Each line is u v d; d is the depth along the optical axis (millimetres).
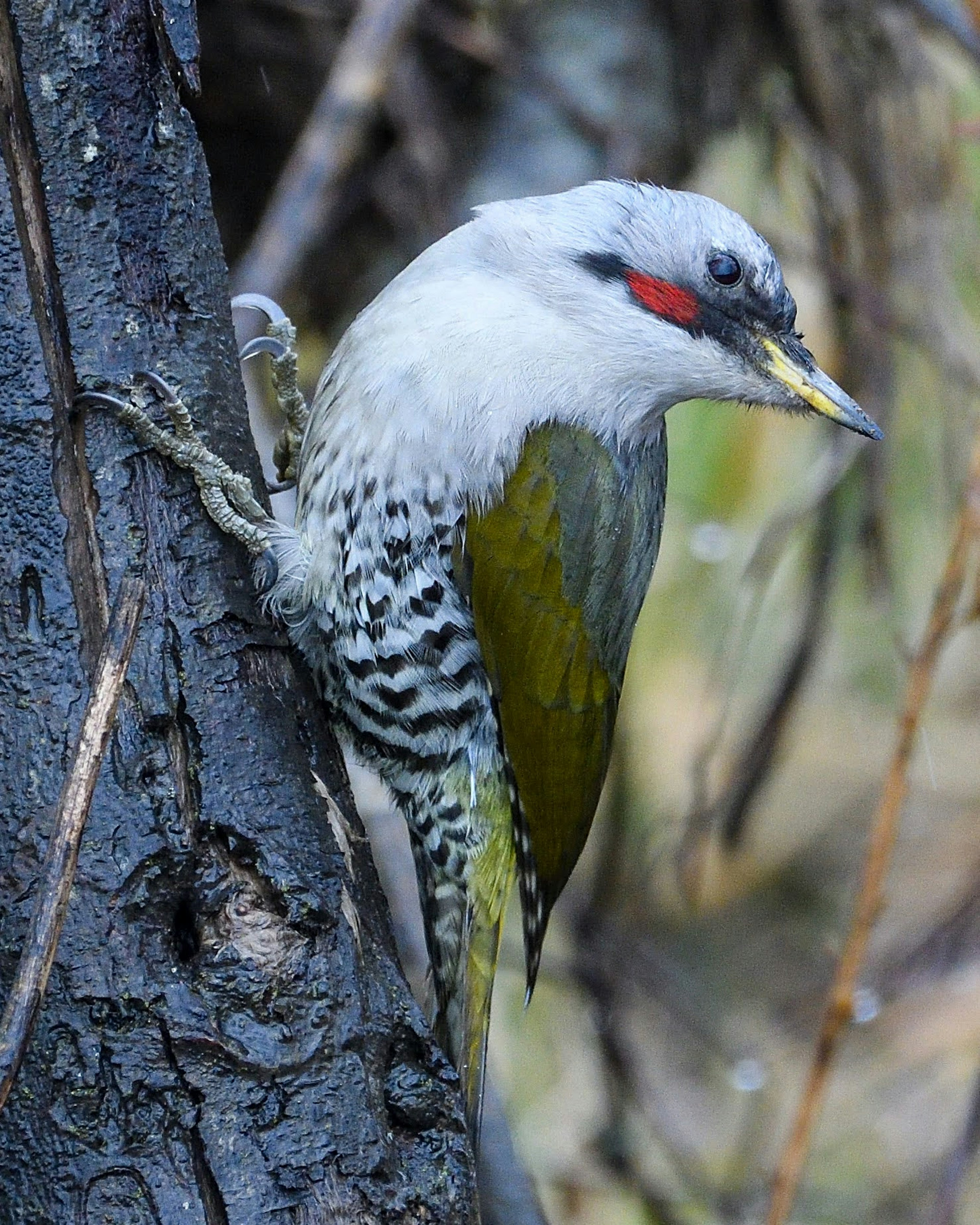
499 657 8633
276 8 12094
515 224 8570
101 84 6762
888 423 11688
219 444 6969
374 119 12641
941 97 11773
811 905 15094
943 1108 13617
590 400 8664
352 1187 6320
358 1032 6492
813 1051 12641
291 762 6785
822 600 11867
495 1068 12375
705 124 12688
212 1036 6195
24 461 6508
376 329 8414
